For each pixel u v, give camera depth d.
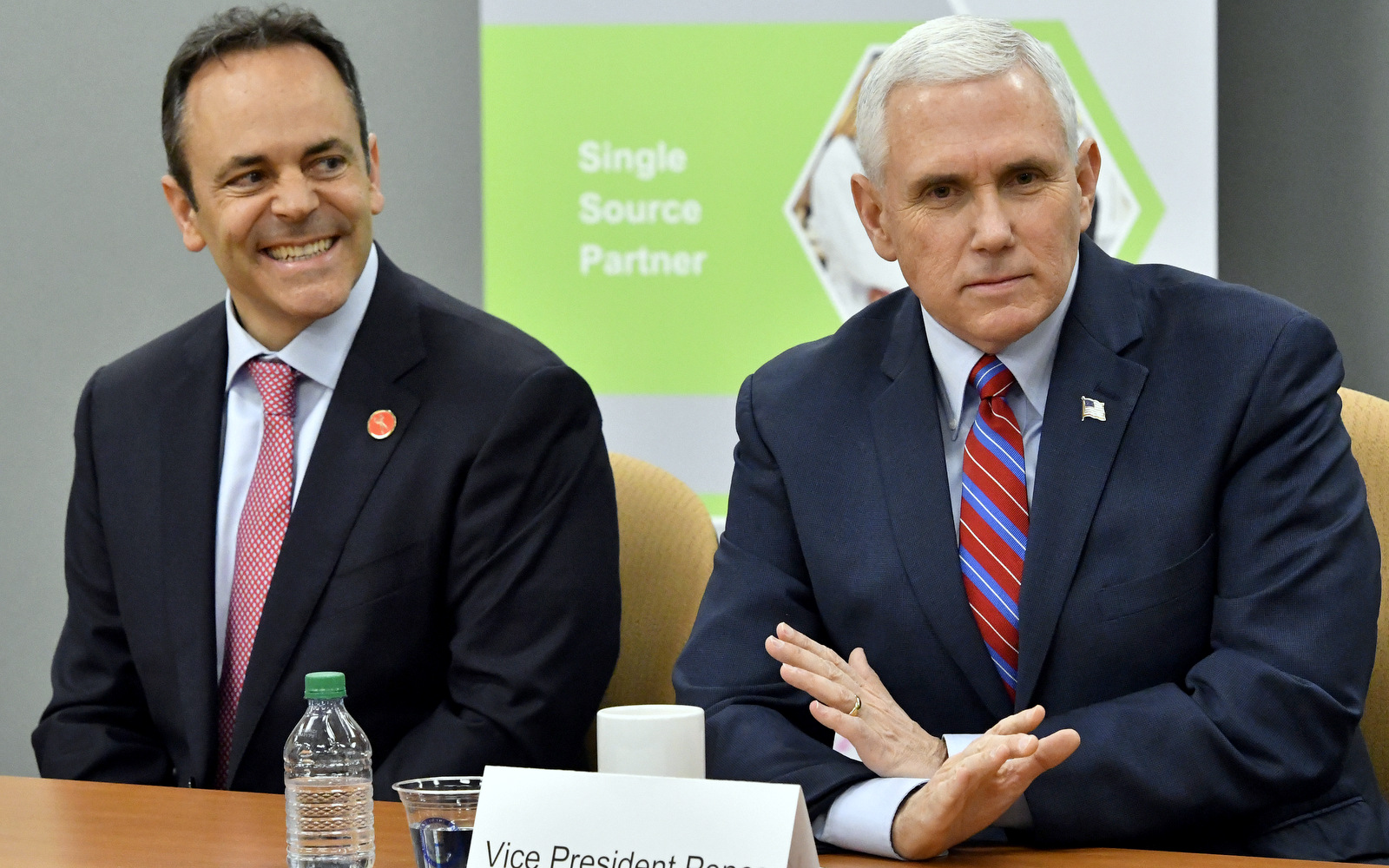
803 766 5.44
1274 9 12.81
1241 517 5.92
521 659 7.28
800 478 6.52
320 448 7.57
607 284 12.55
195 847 5.13
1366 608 5.76
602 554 7.67
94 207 13.67
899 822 4.94
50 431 13.74
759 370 7.03
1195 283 6.40
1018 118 5.78
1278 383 5.97
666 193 12.48
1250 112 12.90
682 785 4.00
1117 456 6.07
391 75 13.59
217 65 7.45
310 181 7.46
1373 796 5.95
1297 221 12.82
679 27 12.41
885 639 6.20
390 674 7.38
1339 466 5.94
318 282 7.50
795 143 12.37
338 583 7.37
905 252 6.07
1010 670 6.07
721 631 6.41
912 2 12.22
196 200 7.61
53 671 8.03
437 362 7.73
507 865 4.09
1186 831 5.54
